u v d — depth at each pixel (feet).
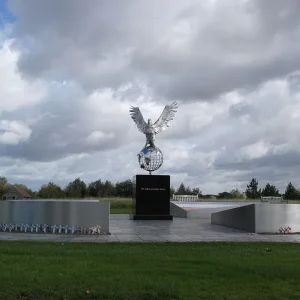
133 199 107.34
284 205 70.95
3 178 265.95
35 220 68.54
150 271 33.19
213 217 90.58
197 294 26.84
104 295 26.50
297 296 26.81
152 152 107.04
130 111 111.55
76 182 260.01
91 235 64.13
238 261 38.17
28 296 26.37
